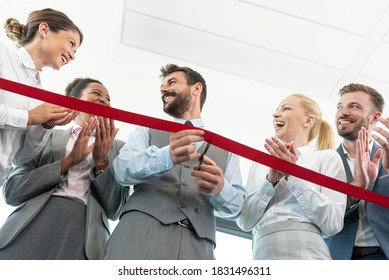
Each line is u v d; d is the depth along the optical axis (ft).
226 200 7.10
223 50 10.89
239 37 10.69
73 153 7.50
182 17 10.52
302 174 7.48
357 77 11.02
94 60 10.80
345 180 8.12
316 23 10.37
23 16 10.21
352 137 9.33
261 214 7.49
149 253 6.19
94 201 7.27
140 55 10.93
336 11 10.16
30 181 7.18
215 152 7.88
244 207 7.64
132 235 6.33
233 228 10.57
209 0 10.27
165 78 9.01
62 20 8.84
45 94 7.54
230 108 11.27
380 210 7.73
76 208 7.16
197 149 7.80
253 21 10.47
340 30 10.41
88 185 7.54
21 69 8.09
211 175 6.93
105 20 10.48
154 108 10.97
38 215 6.92
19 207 7.09
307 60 10.90
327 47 10.68
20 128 7.25
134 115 7.57
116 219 7.72
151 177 6.93
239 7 10.30
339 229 7.23
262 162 7.47
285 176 7.52
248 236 10.53
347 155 9.09
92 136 8.34
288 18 10.37
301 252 6.83
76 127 8.32
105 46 10.75
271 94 11.23
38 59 8.52
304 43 10.67
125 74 11.02
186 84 8.84
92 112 7.52
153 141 7.84
